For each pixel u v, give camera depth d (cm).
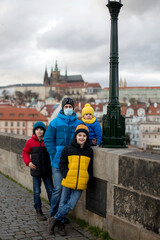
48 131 552
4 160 1066
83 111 609
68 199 526
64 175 502
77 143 503
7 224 556
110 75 597
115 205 478
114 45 593
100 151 512
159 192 397
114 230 479
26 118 10356
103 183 507
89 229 535
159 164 397
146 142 10475
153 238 404
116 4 584
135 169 436
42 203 704
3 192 804
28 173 852
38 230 529
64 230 509
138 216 432
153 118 12900
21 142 901
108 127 590
